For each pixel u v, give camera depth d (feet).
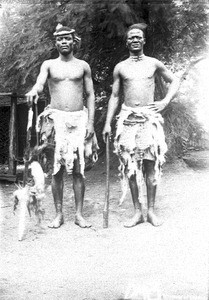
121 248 12.21
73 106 15.06
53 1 21.13
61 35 14.90
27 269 10.67
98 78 24.98
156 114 14.97
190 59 24.08
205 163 24.32
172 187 18.93
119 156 15.10
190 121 23.56
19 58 22.66
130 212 16.20
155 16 21.94
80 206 15.16
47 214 16.43
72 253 11.90
